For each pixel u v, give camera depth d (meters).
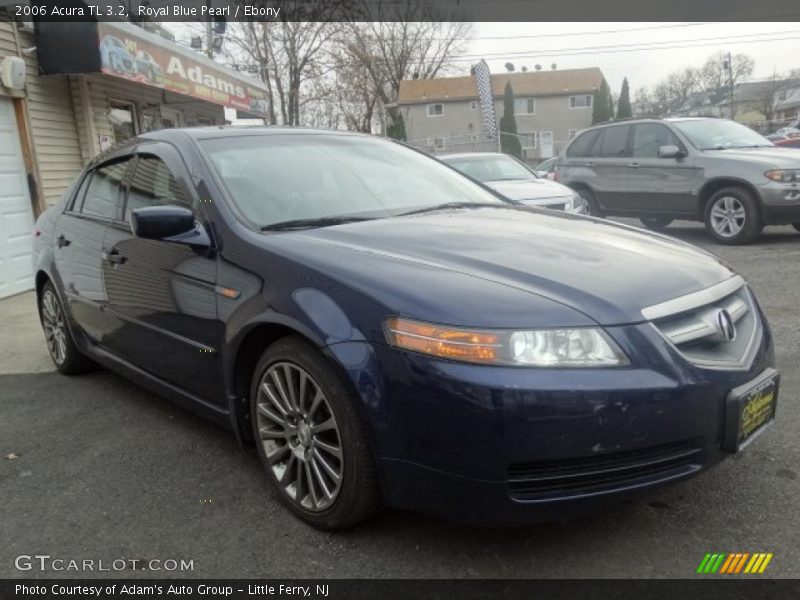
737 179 8.66
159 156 3.65
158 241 3.37
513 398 2.14
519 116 57.09
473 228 3.09
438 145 53.81
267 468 2.90
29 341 5.93
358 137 4.23
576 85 57.03
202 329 3.09
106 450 3.54
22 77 8.20
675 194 9.47
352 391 2.39
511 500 2.20
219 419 3.17
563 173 11.25
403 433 2.29
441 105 54.81
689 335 2.41
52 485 3.17
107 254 3.83
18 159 8.41
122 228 3.76
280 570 2.45
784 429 3.38
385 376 2.31
